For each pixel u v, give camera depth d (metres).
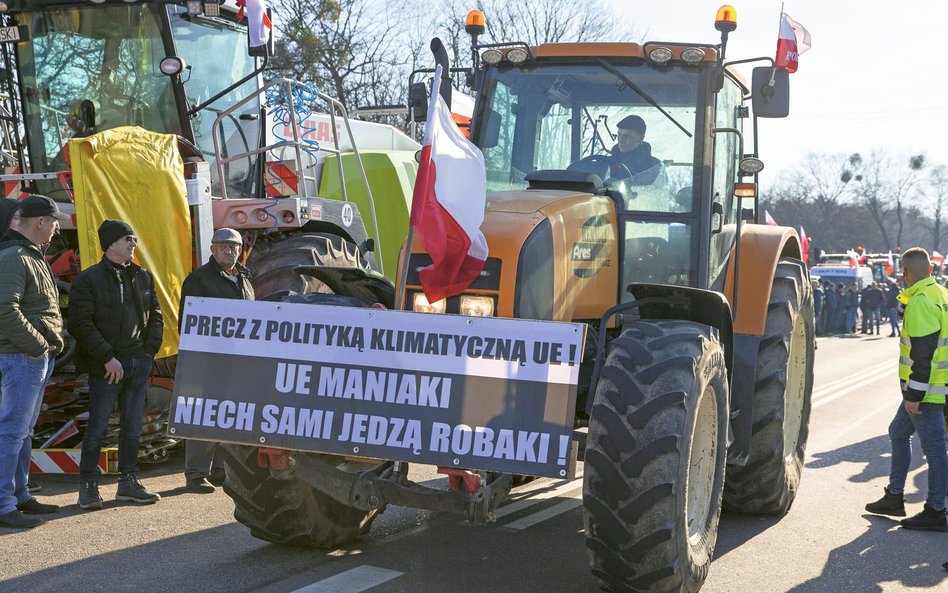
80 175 6.50
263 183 9.13
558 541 5.38
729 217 5.85
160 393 7.19
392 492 4.30
